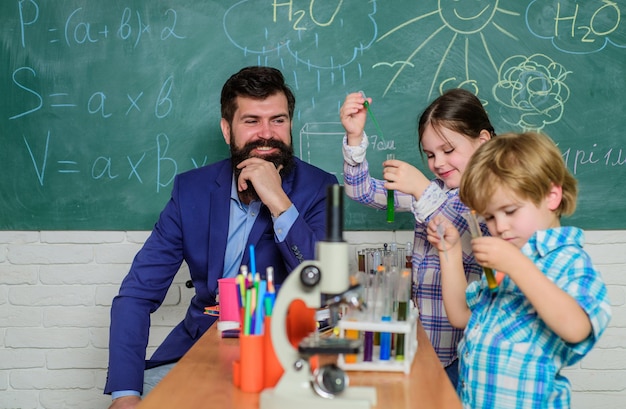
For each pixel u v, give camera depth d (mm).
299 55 2576
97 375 2674
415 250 2000
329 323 1582
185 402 1129
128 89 2605
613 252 2533
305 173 2152
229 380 1255
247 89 2049
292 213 1917
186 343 2059
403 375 1263
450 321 1610
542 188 1379
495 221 1424
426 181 1864
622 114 2523
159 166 2613
